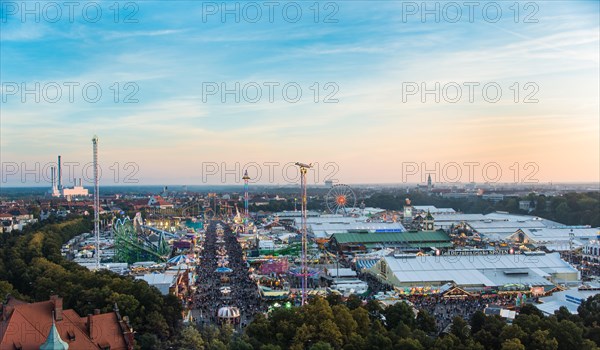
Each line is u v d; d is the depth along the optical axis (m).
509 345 177.75
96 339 168.50
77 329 165.62
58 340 150.50
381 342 185.62
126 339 174.38
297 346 181.25
